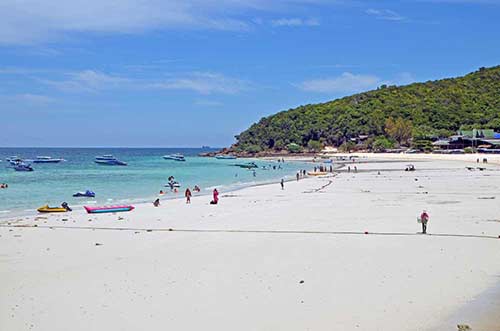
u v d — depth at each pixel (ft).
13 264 73.20
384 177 276.21
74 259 76.33
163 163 551.18
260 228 104.17
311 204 151.02
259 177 310.04
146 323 48.93
